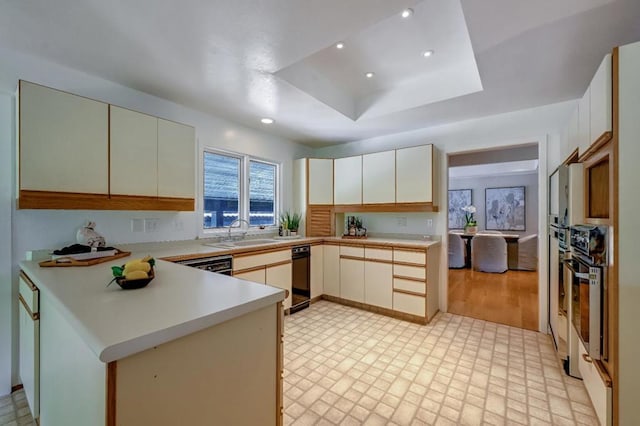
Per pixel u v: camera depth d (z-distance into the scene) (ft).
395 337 9.00
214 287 4.09
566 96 8.59
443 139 11.43
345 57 8.01
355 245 11.93
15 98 6.29
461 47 7.52
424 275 10.07
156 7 4.82
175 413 2.73
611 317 4.48
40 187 5.87
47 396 4.17
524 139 9.73
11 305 6.24
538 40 5.69
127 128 7.22
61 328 3.51
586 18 5.02
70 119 6.27
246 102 9.05
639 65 4.20
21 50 6.19
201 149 9.97
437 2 5.82
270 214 13.24
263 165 12.90
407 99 9.58
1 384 6.13
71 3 4.74
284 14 4.99
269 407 3.76
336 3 4.70
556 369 7.10
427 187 10.98
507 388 6.33
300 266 11.64
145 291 3.86
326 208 13.66
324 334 9.22
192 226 9.78
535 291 14.26
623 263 4.34
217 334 3.11
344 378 6.72
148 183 7.63
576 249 6.02
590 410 5.59
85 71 7.09
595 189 5.45
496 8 4.76
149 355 2.53
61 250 6.21
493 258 18.72
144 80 7.56
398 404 5.81
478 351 8.05
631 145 4.26
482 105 9.31
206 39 5.76
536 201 23.68
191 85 7.87
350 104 10.58
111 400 2.30
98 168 6.69
